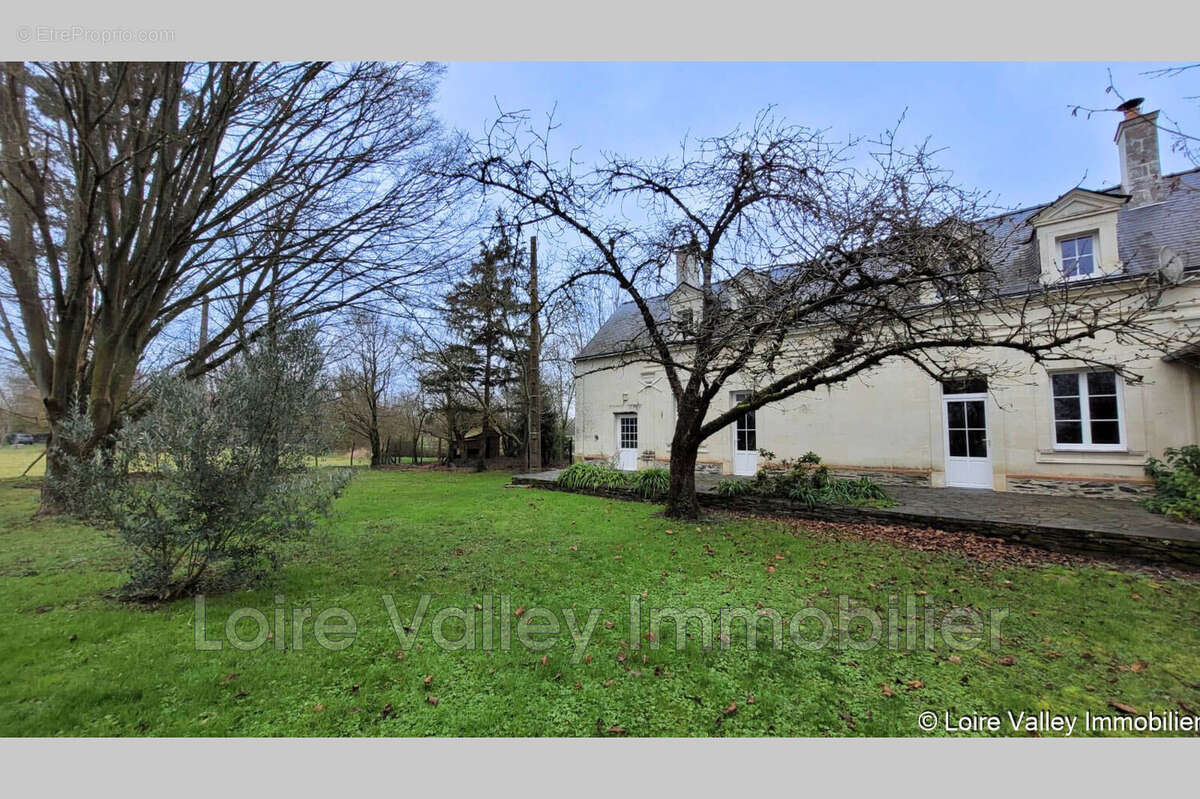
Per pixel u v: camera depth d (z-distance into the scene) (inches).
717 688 113.3
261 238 385.1
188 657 124.3
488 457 952.9
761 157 245.0
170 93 333.1
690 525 291.3
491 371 839.1
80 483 158.2
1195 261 300.0
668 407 576.4
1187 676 118.6
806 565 210.7
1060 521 251.8
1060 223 345.4
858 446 437.1
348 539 257.3
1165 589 180.4
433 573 197.9
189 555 170.7
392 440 1014.4
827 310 233.5
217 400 166.4
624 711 105.0
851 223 206.5
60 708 102.0
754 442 511.5
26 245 360.8
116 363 348.2
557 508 354.6
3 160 288.4
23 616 150.4
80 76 280.1
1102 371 336.5
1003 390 370.6
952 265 209.2
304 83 346.0
